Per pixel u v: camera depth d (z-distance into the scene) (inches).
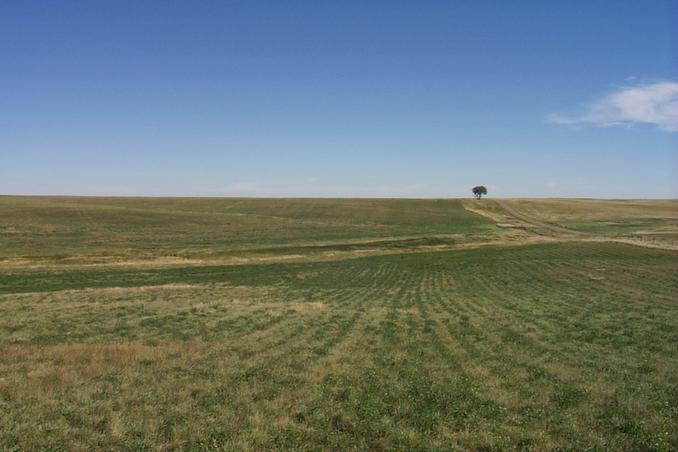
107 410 442.9
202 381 538.6
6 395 477.4
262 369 594.9
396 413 442.9
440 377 563.5
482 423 418.0
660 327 891.4
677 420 421.1
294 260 2679.6
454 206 5949.8
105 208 4473.4
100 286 1804.9
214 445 372.8
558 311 1132.5
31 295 1429.6
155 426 407.5
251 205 5674.2
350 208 5531.5
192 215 4426.7
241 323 956.6
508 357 668.1
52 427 401.4
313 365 621.0
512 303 1304.1
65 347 700.0
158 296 1424.7
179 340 791.7
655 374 576.7
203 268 2341.3
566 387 519.2
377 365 625.6
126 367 594.2
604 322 958.4
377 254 2947.8
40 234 3181.6
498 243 3449.8
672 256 2486.5
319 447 375.2
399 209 5561.0
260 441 381.7
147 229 3624.5
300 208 5477.4
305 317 1036.5
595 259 2431.1
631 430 398.0
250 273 2204.7
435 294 1566.2
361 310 1170.6
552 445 374.0
